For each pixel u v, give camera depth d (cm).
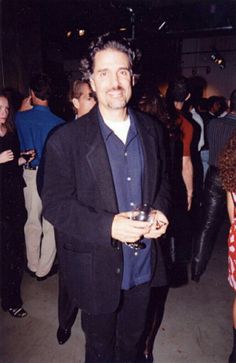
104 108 144
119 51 136
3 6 480
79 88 241
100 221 134
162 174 168
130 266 159
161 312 245
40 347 227
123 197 152
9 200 238
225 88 1037
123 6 621
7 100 243
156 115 210
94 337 167
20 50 533
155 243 164
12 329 244
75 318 234
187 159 271
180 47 1028
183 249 329
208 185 281
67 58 977
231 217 206
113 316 165
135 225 129
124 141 151
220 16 679
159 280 168
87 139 142
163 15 670
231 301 276
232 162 186
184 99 255
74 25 711
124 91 140
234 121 256
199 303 272
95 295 151
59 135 143
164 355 221
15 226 245
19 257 255
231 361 206
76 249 150
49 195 146
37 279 304
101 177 141
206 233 291
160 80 998
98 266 149
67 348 227
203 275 314
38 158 282
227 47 1003
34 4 560
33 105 292
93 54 138
